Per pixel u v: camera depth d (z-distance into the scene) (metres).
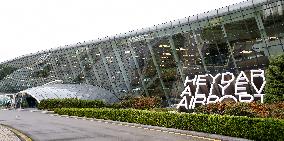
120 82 61.88
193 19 46.44
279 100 25.48
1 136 17.50
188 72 49.31
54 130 23.75
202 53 46.88
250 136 17.06
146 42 53.91
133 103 42.50
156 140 17.73
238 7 41.53
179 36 48.94
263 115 19.89
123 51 58.91
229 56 44.19
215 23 44.34
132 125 28.12
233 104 22.50
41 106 54.19
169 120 23.95
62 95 59.88
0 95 77.31
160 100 44.62
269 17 39.53
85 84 70.19
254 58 41.75
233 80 30.47
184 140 17.73
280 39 39.34
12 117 40.34
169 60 51.44
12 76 93.81
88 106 47.28
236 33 42.69
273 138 15.69
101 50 63.41
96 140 17.98
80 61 69.81
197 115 21.16
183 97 32.75
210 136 19.39
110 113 33.03
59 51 73.50
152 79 54.94
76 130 23.70
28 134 21.25
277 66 26.19
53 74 79.38
